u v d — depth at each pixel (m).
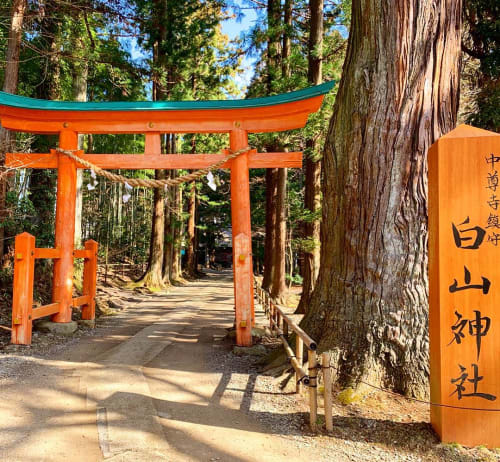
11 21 8.18
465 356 3.22
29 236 6.34
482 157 3.28
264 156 7.19
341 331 4.49
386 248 4.38
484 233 3.25
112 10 11.41
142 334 7.71
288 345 4.86
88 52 10.81
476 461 3.02
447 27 4.46
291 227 18.64
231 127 7.25
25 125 7.43
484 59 7.41
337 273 4.77
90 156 7.41
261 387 4.64
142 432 3.46
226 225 38.62
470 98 7.74
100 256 20.77
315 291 5.17
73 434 3.39
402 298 4.28
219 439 3.40
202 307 12.38
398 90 4.39
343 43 11.21
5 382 4.56
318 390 4.23
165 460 3.02
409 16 4.37
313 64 11.11
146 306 12.38
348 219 4.67
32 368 5.16
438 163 3.33
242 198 7.02
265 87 13.73
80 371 5.13
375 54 4.54
